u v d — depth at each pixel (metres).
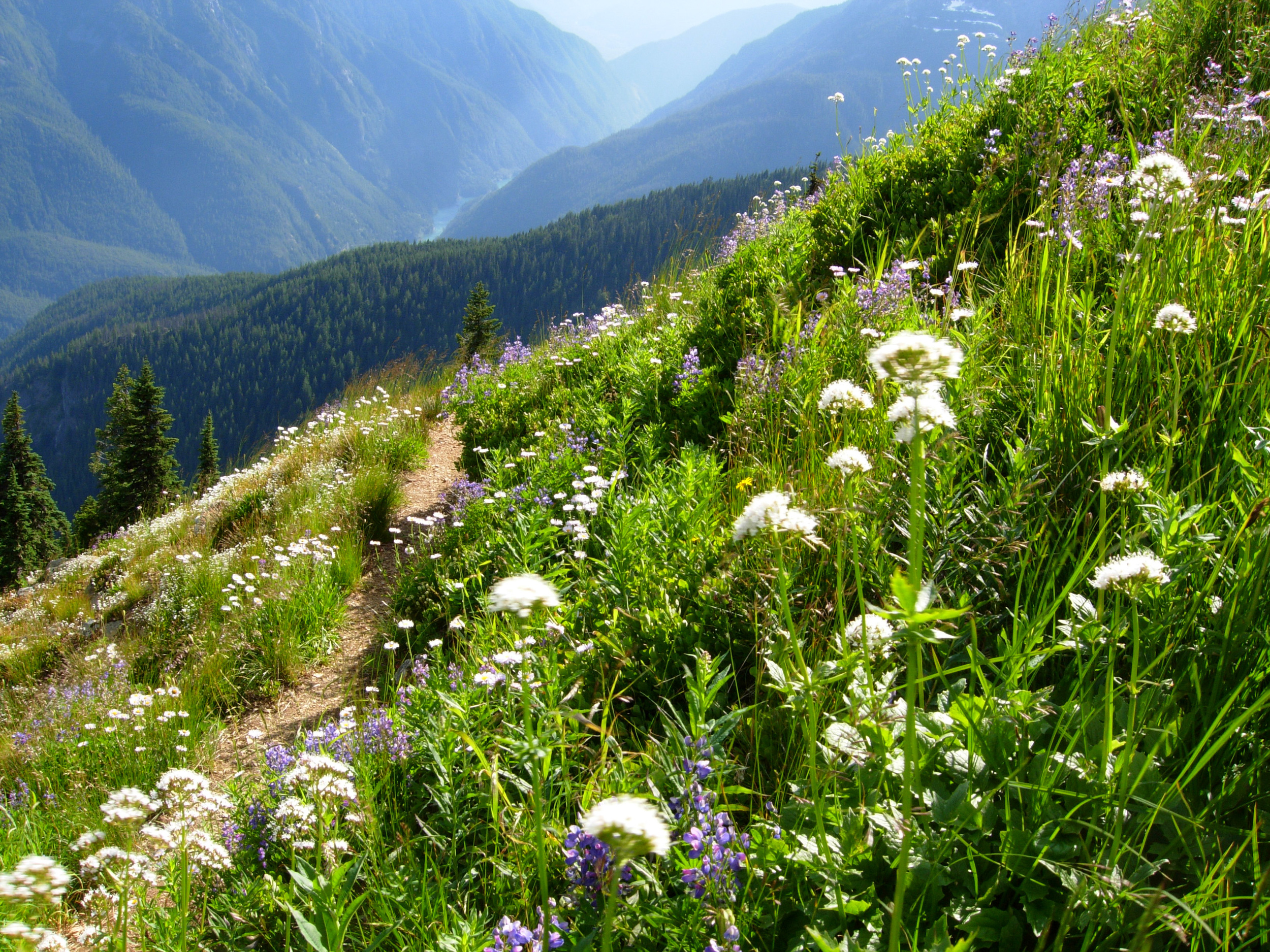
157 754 4.94
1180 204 3.26
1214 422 2.57
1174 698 1.72
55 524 50.66
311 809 2.72
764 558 2.83
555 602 1.16
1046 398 2.88
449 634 4.79
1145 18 7.00
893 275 4.34
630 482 5.01
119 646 7.75
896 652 2.13
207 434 52.84
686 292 8.23
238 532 9.91
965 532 2.43
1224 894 1.49
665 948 1.74
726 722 2.02
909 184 6.38
